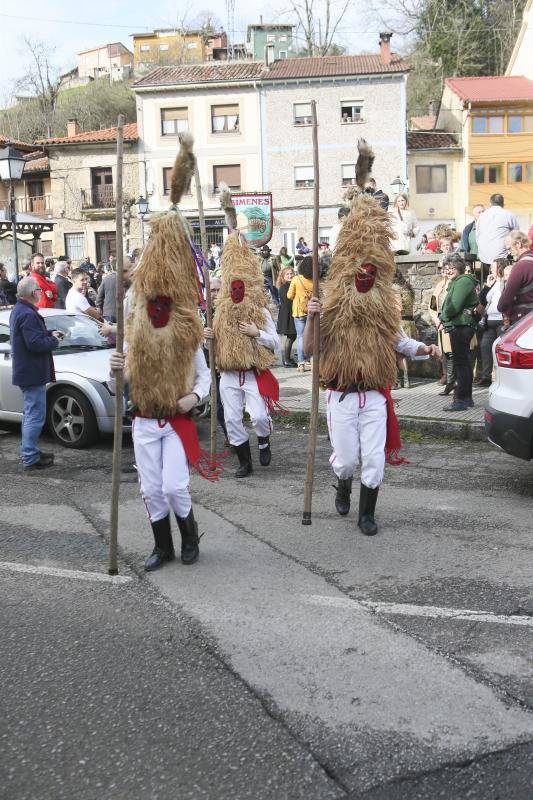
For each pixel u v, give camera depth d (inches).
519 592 175.8
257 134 1578.5
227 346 277.6
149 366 184.4
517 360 247.3
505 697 131.3
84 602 174.2
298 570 191.3
